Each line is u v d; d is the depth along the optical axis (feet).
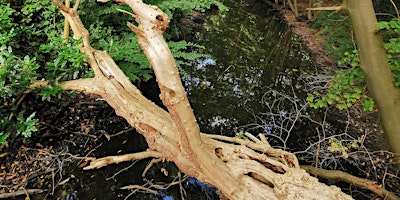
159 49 5.30
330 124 11.73
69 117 10.03
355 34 7.86
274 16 24.56
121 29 11.58
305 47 18.71
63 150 9.01
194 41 17.99
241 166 6.59
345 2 7.95
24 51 9.78
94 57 8.61
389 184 8.87
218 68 15.60
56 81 8.26
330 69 15.61
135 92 7.96
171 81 5.31
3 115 7.90
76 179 8.36
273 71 15.88
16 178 7.99
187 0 13.46
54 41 9.06
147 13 5.44
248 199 6.23
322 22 19.61
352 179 8.23
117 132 9.95
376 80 7.72
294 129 11.30
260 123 11.63
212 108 12.30
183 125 5.60
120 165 9.03
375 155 9.99
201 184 8.72
